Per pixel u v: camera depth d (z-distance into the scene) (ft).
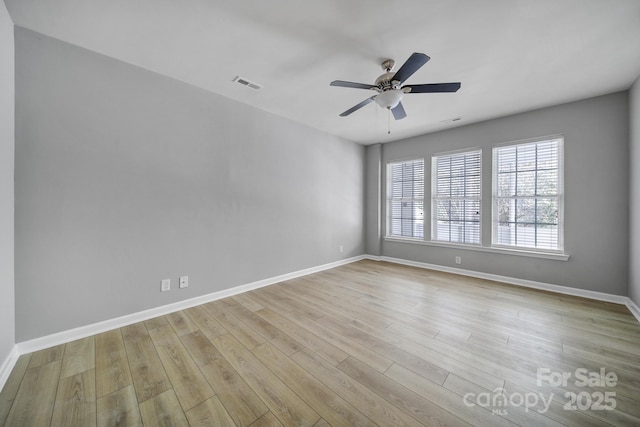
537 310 9.09
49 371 5.75
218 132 10.07
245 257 11.09
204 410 4.73
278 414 4.64
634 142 8.91
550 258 11.15
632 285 9.11
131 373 5.73
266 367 5.97
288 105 11.12
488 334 7.44
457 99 10.37
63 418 4.54
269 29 6.43
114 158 7.70
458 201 14.15
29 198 6.40
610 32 6.42
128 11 5.80
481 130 13.05
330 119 12.83
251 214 11.28
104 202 7.54
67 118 6.93
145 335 7.38
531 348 6.70
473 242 13.62
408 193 16.38
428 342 7.02
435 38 6.72
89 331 7.30
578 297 10.36
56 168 6.77
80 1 5.50
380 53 7.38
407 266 15.72
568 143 10.68
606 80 8.86
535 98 10.29
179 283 9.12
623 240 9.64
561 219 10.98
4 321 5.65
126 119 7.90
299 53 7.42
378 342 7.04
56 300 6.81
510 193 12.36
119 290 7.84
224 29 6.44
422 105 10.96
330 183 15.30
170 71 8.43
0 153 5.49
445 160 14.65
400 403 4.87
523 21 6.08
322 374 5.72
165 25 6.29
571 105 10.61
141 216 8.23
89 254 7.30
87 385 5.34
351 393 5.14
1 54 5.53
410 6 5.66
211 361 6.18
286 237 12.82
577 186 10.52
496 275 12.71
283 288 11.56
